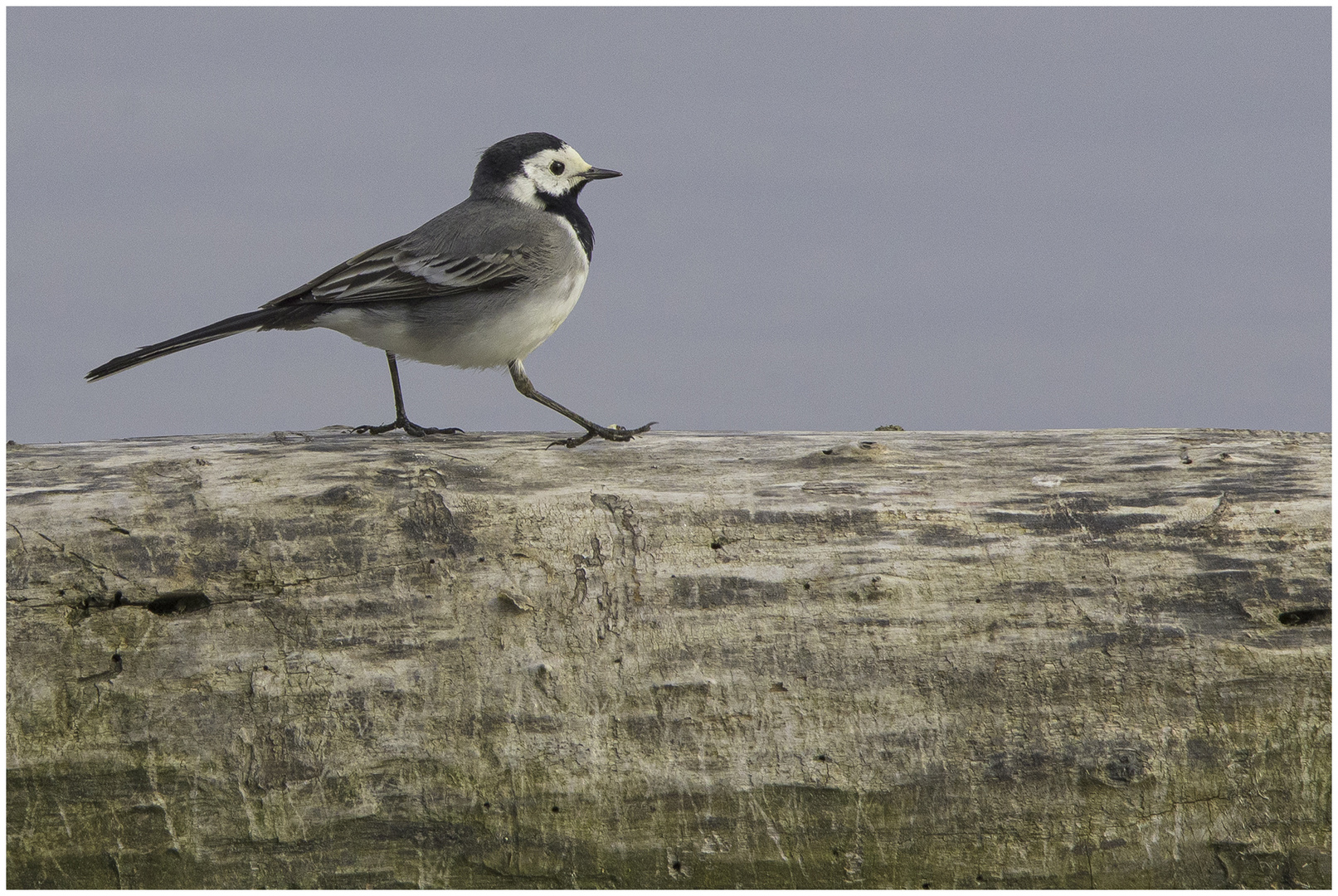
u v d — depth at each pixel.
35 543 9.20
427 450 10.18
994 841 8.75
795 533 9.30
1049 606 8.95
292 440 10.67
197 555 9.21
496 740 8.75
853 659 8.88
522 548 9.23
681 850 8.77
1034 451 10.11
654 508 9.44
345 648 8.92
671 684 8.82
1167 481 9.56
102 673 8.90
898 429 11.38
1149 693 8.76
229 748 8.75
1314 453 9.86
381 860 8.77
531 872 8.78
